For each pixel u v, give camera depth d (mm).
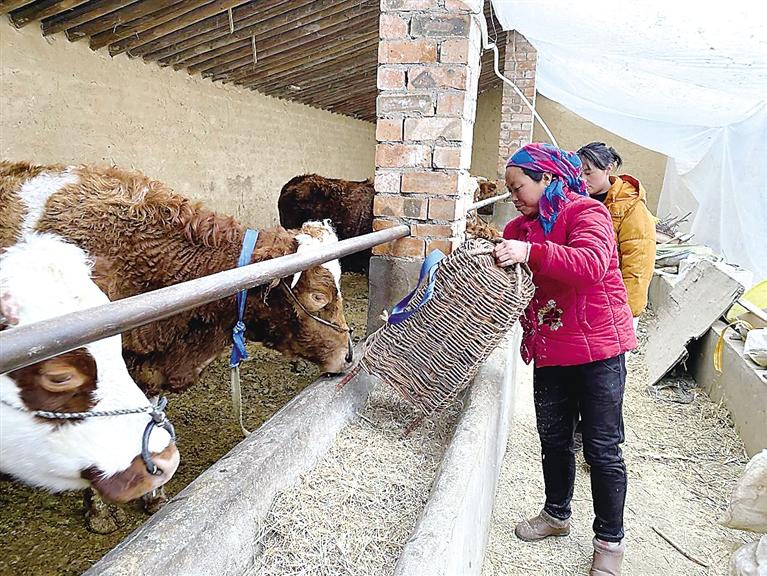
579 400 2381
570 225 2156
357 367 2484
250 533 1723
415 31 3111
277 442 1962
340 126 12867
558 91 7547
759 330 3967
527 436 3658
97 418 1541
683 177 9016
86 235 2482
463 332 2254
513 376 3738
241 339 2568
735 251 7016
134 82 6523
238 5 5812
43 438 1498
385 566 1728
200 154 7863
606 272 2170
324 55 8156
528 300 2201
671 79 4762
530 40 4699
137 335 2516
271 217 9945
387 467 2246
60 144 5629
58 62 5523
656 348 5148
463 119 3148
